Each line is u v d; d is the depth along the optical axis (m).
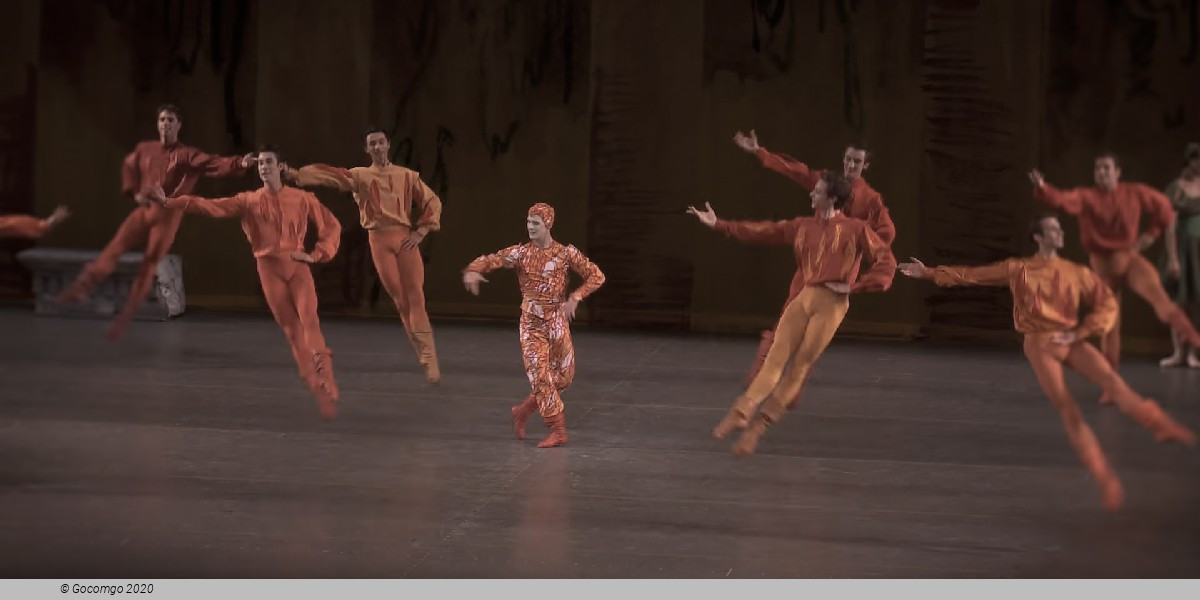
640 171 25.97
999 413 18.77
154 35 26.95
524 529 13.01
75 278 25.31
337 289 26.98
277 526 12.98
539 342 16.30
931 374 21.80
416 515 13.42
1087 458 14.04
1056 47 24.52
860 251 15.61
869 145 25.19
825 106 25.28
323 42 26.59
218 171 19.39
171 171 19.42
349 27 26.53
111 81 27.14
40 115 27.36
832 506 13.98
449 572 11.73
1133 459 16.16
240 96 26.88
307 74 26.70
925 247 25.17
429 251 26.72
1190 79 24.09
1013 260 14.56
